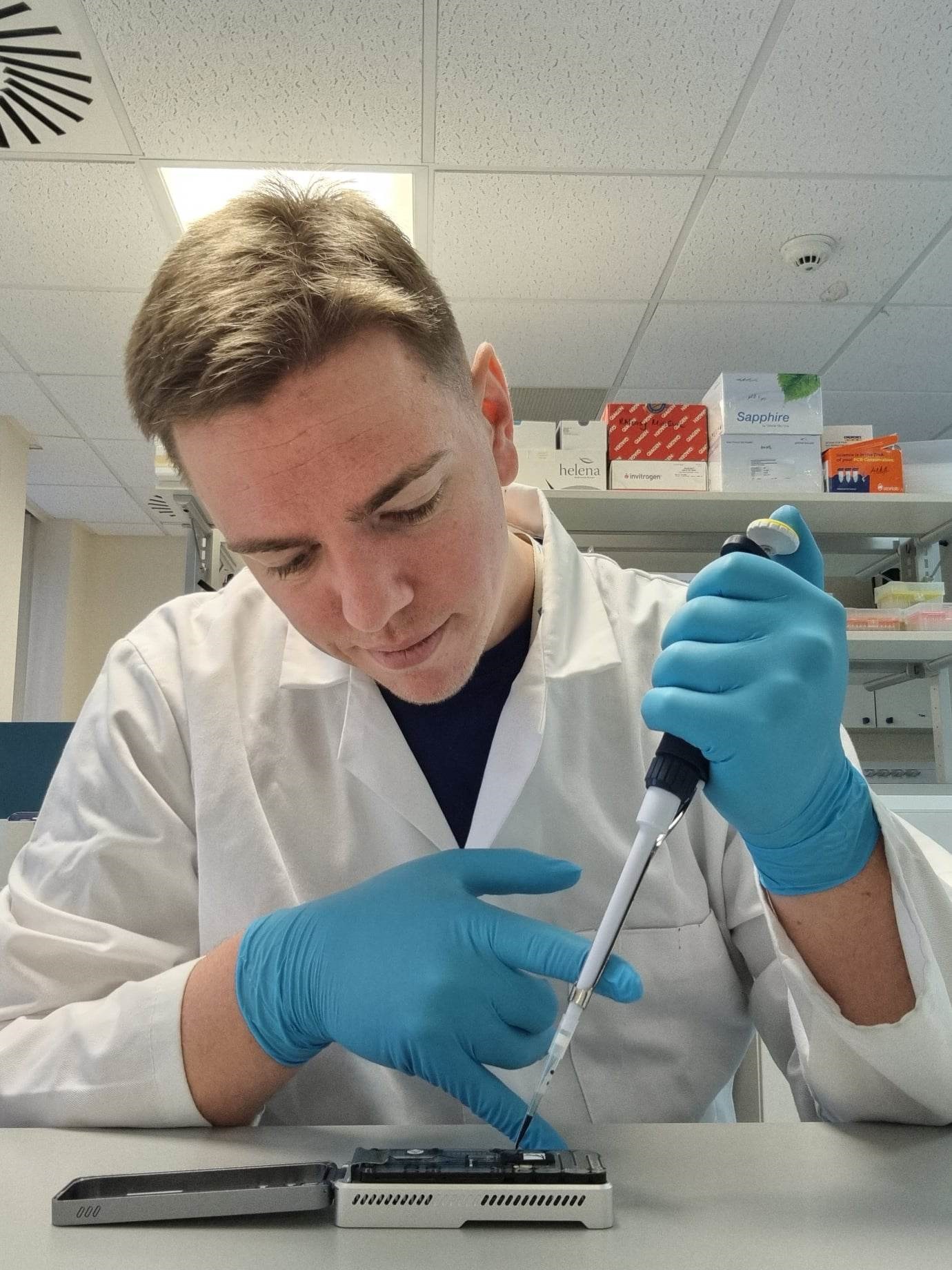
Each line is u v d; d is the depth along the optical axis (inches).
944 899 27.3
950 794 107.4
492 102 95.2
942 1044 24.2
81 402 162.6
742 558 25.9
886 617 108.3
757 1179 20.0
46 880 35.0
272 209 26.5
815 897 25.8
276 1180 18.5
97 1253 16.2
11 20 84.7
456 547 26.4
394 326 24.0
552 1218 17.2
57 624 224.2
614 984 22.1
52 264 121.3
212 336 23.5
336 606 26.7
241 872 34.9
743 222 113.3
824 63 90.7
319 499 23.7
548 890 26.8
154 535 240.4
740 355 143.9
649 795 22.8
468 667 28.7
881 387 154.1
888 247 118.0
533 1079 33.4
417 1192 17.4
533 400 159.3
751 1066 46.9
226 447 23.7
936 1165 20.9
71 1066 26.7
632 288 126.6
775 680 23.7
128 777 36.0
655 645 39.9
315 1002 25.4
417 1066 24.2
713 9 84.7
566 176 105.9
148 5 83.6
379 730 35.1
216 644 39.4
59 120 97.1
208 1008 26.3
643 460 110.2
